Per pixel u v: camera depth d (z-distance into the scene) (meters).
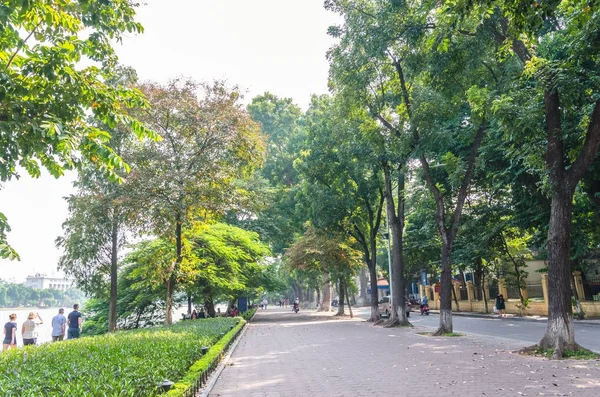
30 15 7.44
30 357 8.40
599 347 12.25
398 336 17.78
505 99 11.57
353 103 20.17
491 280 34.16
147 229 18.89
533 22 7.88
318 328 23.94
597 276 26.28
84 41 7.89
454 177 18.22
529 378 8.07
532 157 11.81
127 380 5.46
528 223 21.64
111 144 18.33
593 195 16.20
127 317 30.20
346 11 18.23
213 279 25.86
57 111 7.18
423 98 16.70
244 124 19.42
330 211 26.81
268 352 13.60
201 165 17.98
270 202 34.69
